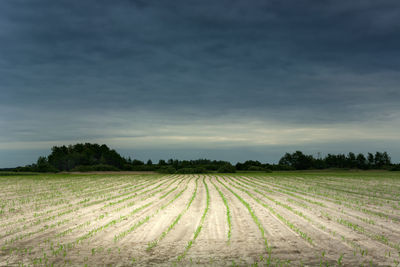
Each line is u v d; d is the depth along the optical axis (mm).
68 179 56906
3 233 13148
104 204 22125
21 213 18297
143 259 9758
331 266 9070
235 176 69188
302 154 143125
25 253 10352
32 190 33906
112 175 76500
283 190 33188
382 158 151375
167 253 10336
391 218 16391
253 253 10297
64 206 21141
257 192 30891
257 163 124625
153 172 94750
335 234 12703
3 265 9234
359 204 21812
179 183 45500
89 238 12211
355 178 58906
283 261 9523
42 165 96062
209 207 20281
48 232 13250
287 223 14766
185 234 12852
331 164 154750
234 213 17828
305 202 22734
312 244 11297
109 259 9742
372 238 12094
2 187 38062
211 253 10328
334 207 20203
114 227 14156
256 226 14281
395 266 9047
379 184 42562
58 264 9297
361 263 9289
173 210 19062
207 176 70000
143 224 14828
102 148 145750
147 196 27438
